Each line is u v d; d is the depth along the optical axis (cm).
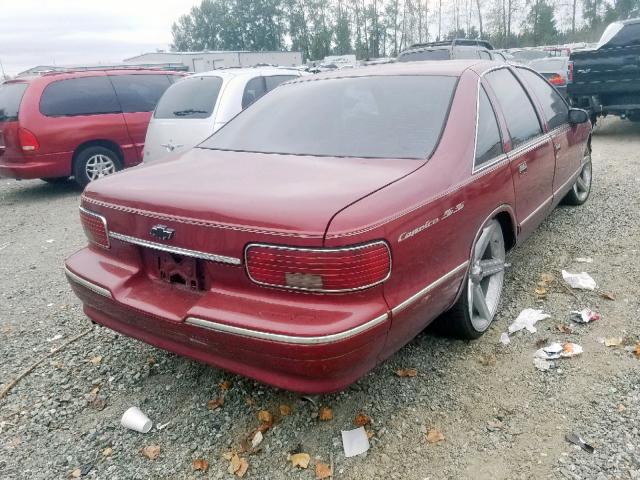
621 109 1005
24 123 794
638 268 417
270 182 256
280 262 217
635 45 995
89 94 855
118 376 323
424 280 253
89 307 302
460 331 324
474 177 293
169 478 245
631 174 714
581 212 562
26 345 367
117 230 274
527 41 5906
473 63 360
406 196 244
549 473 234
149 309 255
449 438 258
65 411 294
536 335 337
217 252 233
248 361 232
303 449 257
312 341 212
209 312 232
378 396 289
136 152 902
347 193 236
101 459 259
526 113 396
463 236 284
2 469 254
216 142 352
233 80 682
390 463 246
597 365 303
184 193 252
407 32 6731
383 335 231
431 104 312
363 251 216
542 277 414
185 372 322
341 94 343
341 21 6712
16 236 648
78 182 855
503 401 280
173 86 729
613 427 256
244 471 245
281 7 8312
